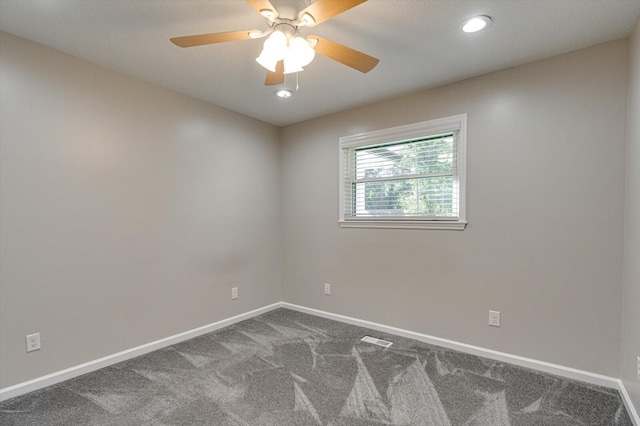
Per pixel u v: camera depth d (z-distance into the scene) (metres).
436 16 1.88
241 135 3.60
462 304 2.77
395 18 1.90
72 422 1.83
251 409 1.96
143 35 2.07
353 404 2.01
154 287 2.82
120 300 2.60
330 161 3.61
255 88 2.90
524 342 2.49
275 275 4.02
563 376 2.32
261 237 3.83
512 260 2.53
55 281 2.26
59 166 2.27
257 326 3.41
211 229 3.29
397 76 2.66
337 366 2.51
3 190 2.04
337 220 3.57
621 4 1.76
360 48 2.23
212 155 3.30
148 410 1.95
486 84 2.62
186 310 3.06
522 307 2.49
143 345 2.74
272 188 3.98
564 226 2.33
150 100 2.79
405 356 2.68
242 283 3.61
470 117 2.70
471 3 1.76
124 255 2.62
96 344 2.46
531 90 2.44
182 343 2.96
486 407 1.97
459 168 2.77
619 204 2.14
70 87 2.32
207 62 2.42
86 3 1.74
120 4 1.75
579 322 2.28
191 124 3.11
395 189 3.21
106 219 2.52
